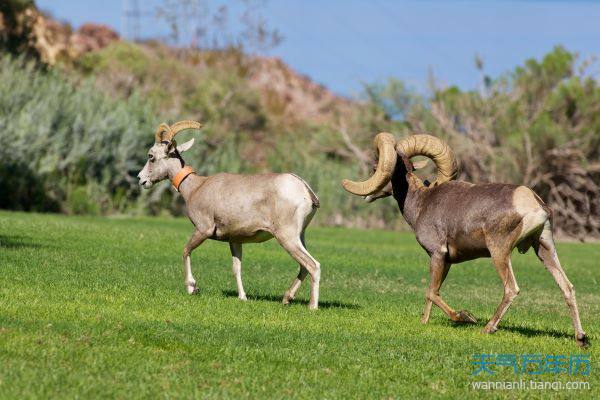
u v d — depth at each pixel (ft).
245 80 449.48
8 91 236.43
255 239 78.74
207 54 537.24
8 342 52.95
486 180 290.15
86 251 109.91
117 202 237.25
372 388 51.39
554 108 294.46
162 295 78.69
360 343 63.00
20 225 139.44
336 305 84.53
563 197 287.89
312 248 154.30
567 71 305.94
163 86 396.57
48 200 220.43
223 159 275.59
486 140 297.12
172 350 56.24
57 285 79.56
